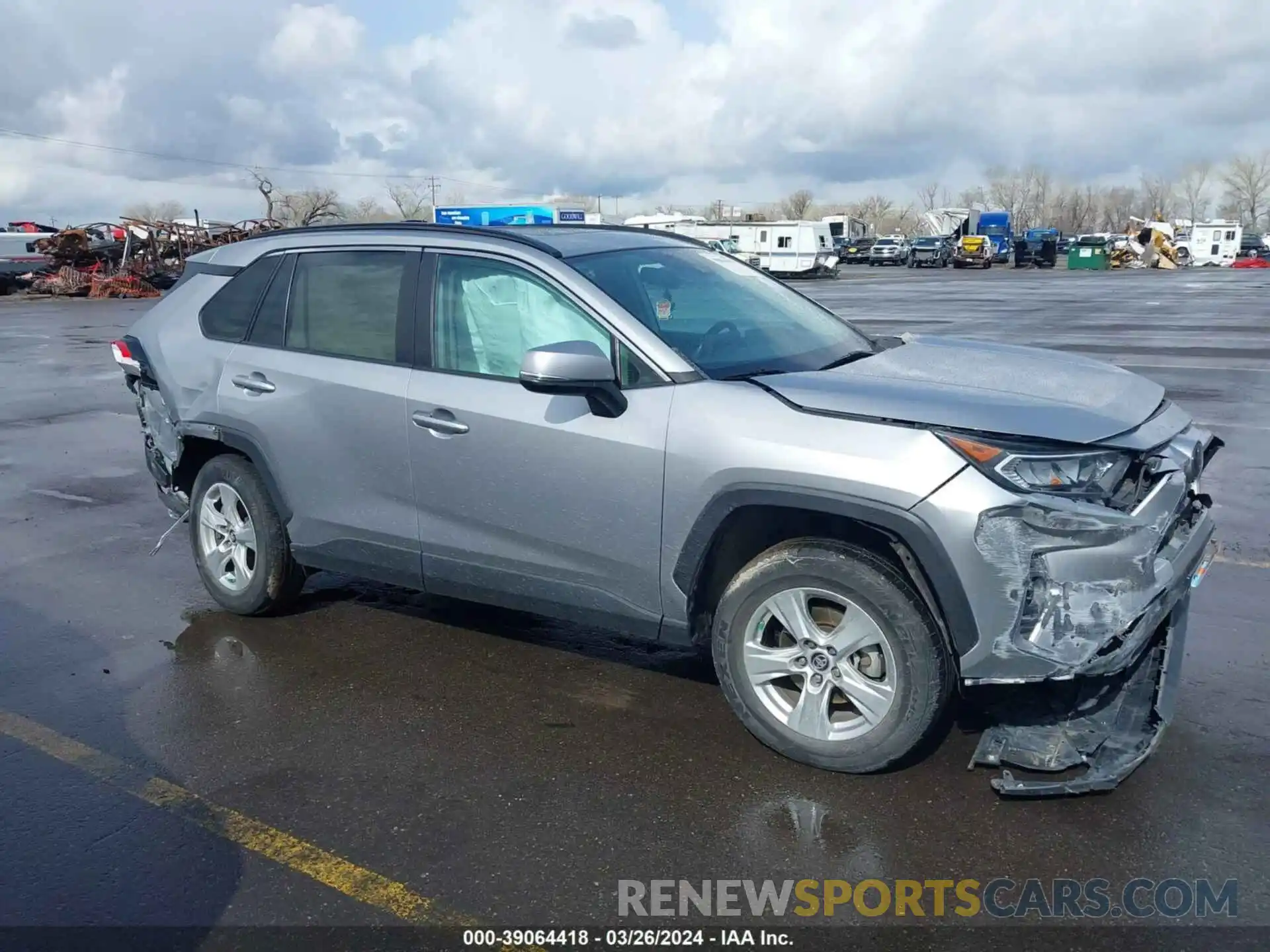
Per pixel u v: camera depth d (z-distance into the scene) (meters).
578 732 3.90
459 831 3.27
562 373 3.46
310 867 3.09
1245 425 9.42
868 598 3.34
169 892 2.99
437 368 4.16
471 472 4.02
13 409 11.52
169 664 4.56
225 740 3.88
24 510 7.18
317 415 4.45
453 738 3.87
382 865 3.10
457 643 4.76
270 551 4.84
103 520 6.91
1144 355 14.80
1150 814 3.28
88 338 19.92
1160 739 3.62
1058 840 3.16
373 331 4.36
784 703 3.65
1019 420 3.23
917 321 21.39
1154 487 3.36
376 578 4.54
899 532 3.20
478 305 4.10
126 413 11.22
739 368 3.78
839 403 3.39
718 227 52.03
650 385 3.68
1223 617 4.88
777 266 50.41
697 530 3.56
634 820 3.31
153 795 3.50
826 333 4.42
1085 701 3.52
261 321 4.73
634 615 3.84
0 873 3.09
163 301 5.27
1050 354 4.26
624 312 3.77
